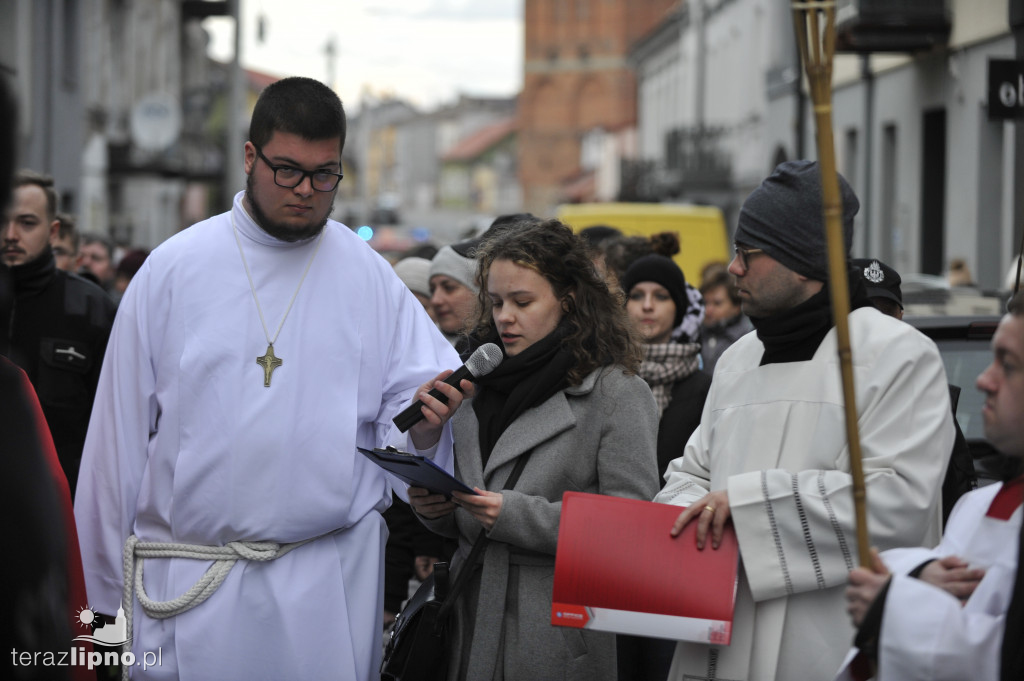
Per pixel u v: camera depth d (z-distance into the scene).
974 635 3.23
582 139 116.50
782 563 3.85
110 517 4.74
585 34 116.06
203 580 4.61
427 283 8.72
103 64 39.81
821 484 3.88
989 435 3.37
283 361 4.72
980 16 19.75
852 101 27.75
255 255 4.81
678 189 49.31
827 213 3.33
